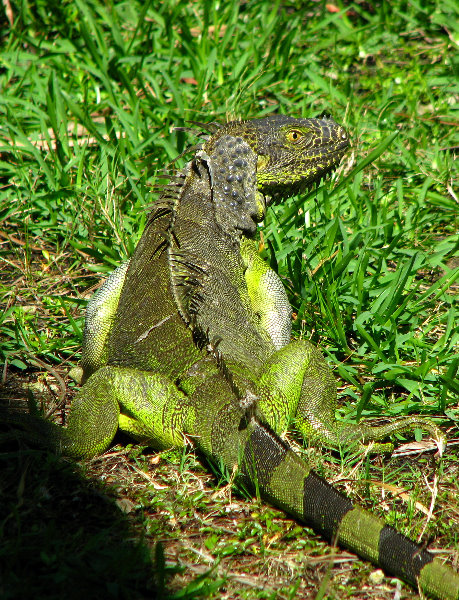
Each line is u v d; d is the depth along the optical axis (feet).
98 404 19.66
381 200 32.07
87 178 32.09
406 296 25.86
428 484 18.84
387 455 20.93
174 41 41.39
